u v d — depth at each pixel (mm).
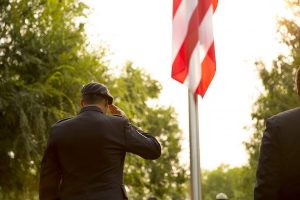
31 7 21422
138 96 25891
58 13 21734
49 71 20875
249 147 31078
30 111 19844
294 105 28484
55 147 5258
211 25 6684
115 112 5570
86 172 5164
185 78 6574
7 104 19562
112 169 5207
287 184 4637
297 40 29344
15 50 20672
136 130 5406
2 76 20109
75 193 5137
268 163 4633
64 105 21297
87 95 5410
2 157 20781
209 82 6668
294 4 29312
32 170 21781
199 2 6691
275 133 4668
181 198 60562
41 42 20953
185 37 6617
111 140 5223
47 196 5316
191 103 6480
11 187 21781
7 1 21094
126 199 5230
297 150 4637
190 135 6375
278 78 29438
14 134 20375
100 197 5086
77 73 21312
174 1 6684
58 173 5324
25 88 20109
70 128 5250
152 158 5410
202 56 6688
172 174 56344
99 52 22922
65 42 21422
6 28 20922
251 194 31812
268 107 29391
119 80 23516
